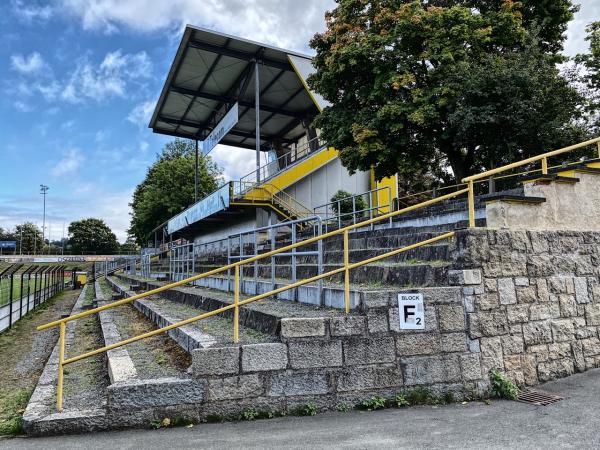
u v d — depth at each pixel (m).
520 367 5.83
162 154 60.25
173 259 19.41
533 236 6.29
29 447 4.28
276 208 24.41
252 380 4.98
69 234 111.31
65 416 4.66
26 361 9.98
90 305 19.88
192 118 34.28
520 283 6.04
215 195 25.61
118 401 4.72
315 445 4.16
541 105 14.94
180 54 24.80
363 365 5.23
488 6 18.48
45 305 23.67
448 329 5.53
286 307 7.20
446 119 17.33
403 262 8.09
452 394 5.41
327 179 26.95
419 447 4.07
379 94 17.34
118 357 6.61
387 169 19.06
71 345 9.99
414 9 16.91
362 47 17.08
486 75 15.23
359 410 5.12
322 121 20.19
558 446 4.02
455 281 5.75
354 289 6.55
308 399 5.07
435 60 17.14
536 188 6.64
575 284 6.57
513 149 16.03
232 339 5.82
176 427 4.73
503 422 4.66
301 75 25.16
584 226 6.93
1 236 123.88
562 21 19.70
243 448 4.13
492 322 5.73
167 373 5.54
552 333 6.19
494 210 6.22
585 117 16.73
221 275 12.90
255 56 25.16
